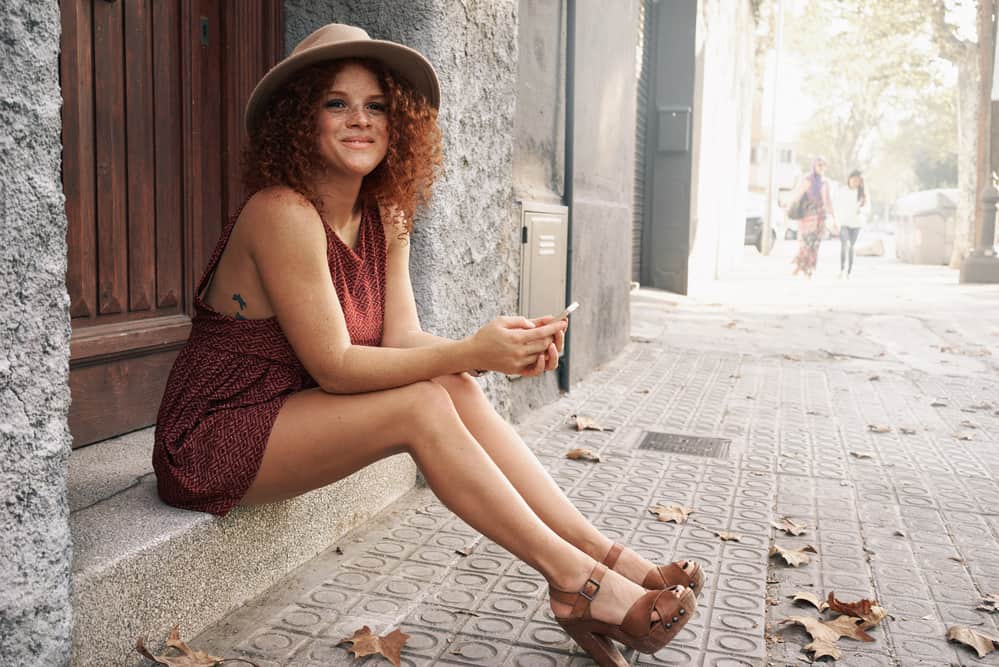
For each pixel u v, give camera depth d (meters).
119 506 2.41
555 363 2.40
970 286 16.08
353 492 3.23
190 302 3.40
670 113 12.73
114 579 2.07
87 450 2.97
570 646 2.44
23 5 1.63
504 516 2.24
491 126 4.29
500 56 4.33
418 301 3.75
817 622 2.58
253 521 2.60
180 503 2.40
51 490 1.79
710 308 11.52
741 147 23.00
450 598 2.71
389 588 2.77
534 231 5.10
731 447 4.68
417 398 2.27
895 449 4.73
